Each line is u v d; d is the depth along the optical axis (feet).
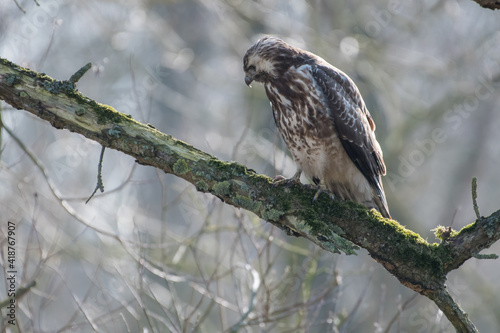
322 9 56.34
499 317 54.34
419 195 63.00
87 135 22.38
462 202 67.67
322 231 21.80
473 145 68.23
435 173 68.59
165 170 22.82
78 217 30.25
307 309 29.84
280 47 28.22
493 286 56.59
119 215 41.32
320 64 28.43
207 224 33.99
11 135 30.22
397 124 53.98
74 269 48.57
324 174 28.55
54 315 43.65
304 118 27.76
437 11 57.72
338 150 28.02
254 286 29.04
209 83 58.90
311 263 34.09
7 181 39.55
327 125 27.68
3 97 22.41
